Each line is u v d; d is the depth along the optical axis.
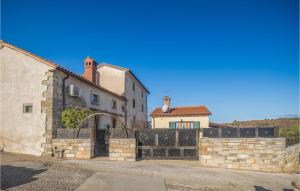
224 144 12.65
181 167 11.52
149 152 13.40
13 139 13.43
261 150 12.51
